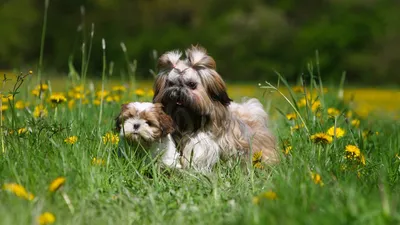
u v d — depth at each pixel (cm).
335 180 627
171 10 5912
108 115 1033
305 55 5269
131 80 1217
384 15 5441
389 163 753
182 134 802
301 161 670
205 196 673
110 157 732
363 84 5094
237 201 630
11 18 5431
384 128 1117
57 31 5509
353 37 5272
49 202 574
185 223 570
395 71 5225
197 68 796
